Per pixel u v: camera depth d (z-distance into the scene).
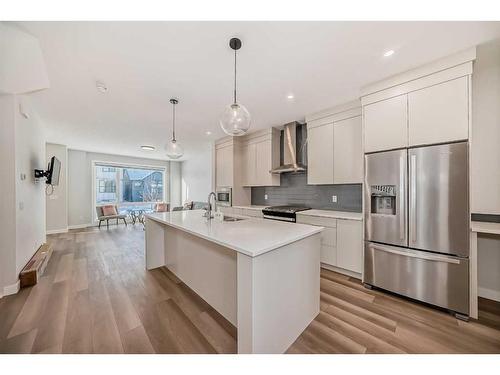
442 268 2.07
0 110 2.38
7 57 1.95
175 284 2.69
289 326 1.68
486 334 1.75
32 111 3.24
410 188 2.25
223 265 2.04
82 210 6.60
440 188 2.08
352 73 2.34
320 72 2.32
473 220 2.38
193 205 7.54
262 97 2.97
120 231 5.94
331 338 1.72
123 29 1.67
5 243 2.40
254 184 4.85
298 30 1.69
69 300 2.28
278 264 1.58
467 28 1.68
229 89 2.70
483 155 2.32
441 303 2.08
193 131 4.67
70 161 6.37
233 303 1.92
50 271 3.10
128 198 7.84
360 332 1.79
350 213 3.33
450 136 2.04
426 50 1.95
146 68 2.21
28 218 3.00
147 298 2.35
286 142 4.20
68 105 3.17
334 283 2.73
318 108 3.41
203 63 2.13
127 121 3.92
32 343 1.63
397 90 2.37
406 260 2.28
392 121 2.40
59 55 1.99
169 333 1.77
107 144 5.79
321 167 3.56
